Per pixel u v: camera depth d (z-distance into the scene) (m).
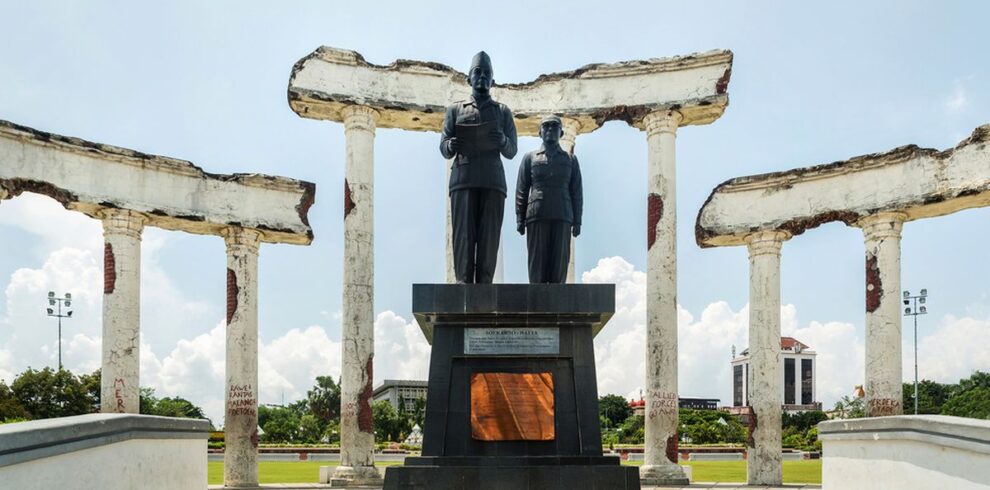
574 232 13.65
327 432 75.25
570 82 24.88
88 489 8.77
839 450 12.94
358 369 22.53
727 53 23.64
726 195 24.95
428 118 24.75
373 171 23.95
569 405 11.73
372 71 24.31
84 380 47.97
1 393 41.53
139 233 22.47
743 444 58.41
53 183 20.75
